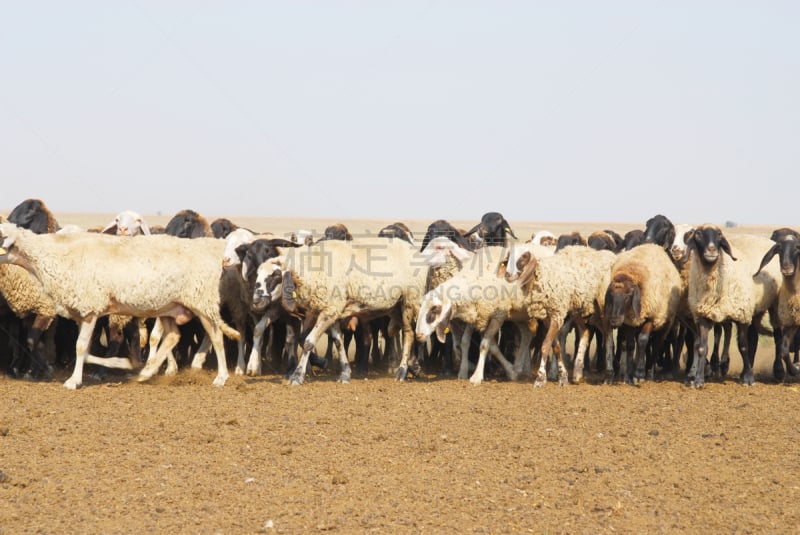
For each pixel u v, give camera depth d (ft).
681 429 42.73
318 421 43.47
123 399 48.83
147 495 31.91
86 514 29.96
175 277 52.29
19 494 31.91
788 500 32.04
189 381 56.24
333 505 30.96
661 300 55.16
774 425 43.83
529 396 51.19
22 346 59.16
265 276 53.72
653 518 30.09
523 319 57.62
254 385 54.39
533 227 417.69
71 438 39.73
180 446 38.65
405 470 35.32
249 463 36.09
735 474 35.24
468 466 35.96
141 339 61.72
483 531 28.68
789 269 53.21
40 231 65.46
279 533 28.37
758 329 59.93
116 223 67.21
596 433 41.63
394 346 66.28
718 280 53.83
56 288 50.93
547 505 31.24
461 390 53.21
